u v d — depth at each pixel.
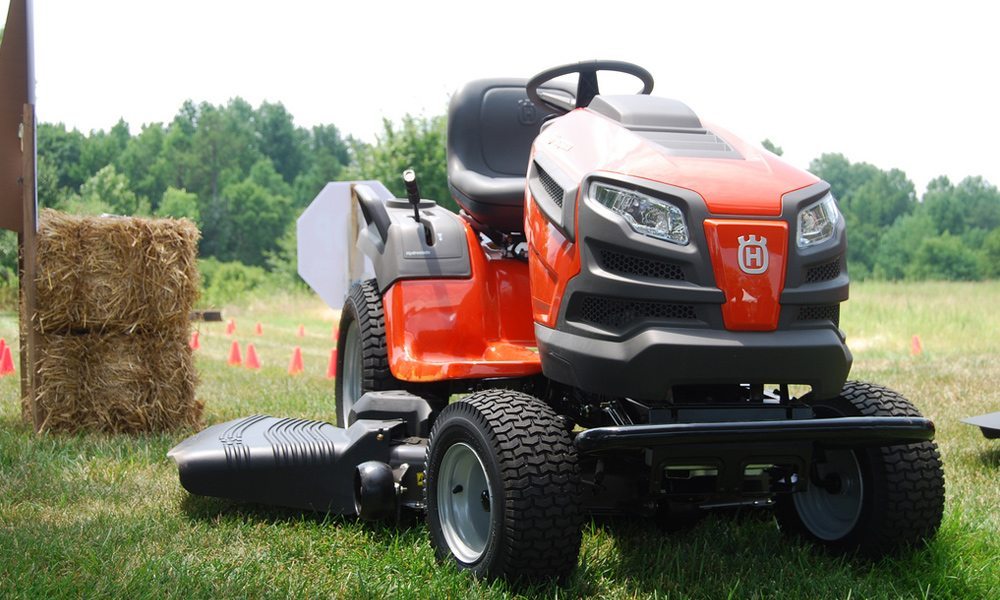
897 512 3.51
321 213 8.13
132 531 3.72
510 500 3.12
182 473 3.93
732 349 3.06
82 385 6.05
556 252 3.40
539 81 4.10
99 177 93.69
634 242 3.14
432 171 33.00
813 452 3.62
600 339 3.18
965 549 3.62
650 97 3.78
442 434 3.49
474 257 4.26
